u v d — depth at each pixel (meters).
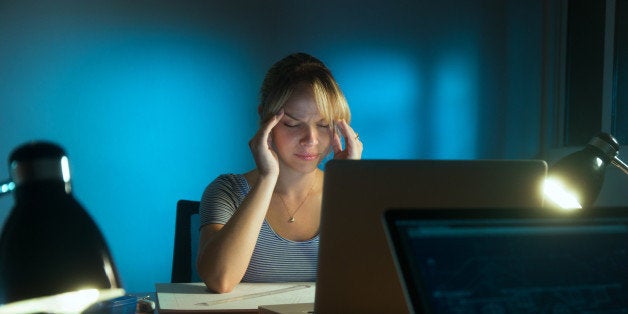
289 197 1.92
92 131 3.91
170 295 1.44
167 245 4.04
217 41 4.10
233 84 4.13
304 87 1.81
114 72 3.94
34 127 3.83
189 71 4.06
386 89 4.27
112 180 3.95
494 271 0.78
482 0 4.33
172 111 4.04
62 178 0.42
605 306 0.81
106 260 0.42
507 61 4.32
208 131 4.10
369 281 1.07
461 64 4.32
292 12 4.17
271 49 4.16
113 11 3.94
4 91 3.78
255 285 1.62
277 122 1.74
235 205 1.90
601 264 0.85
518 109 4.29
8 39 3.79
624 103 3.69
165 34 4.02
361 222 1.06
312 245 1.89
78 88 3.89
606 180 3.55
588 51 3.93
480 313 0.74
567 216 0.87
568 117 4.09
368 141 4.24
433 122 4.31
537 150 4.24
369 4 4.24
